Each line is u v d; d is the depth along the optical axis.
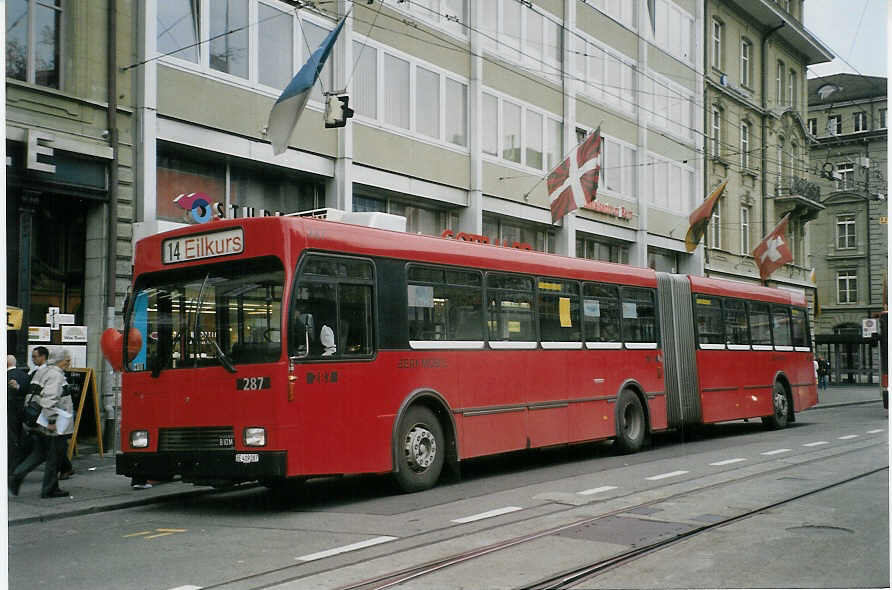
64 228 15.76
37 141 14.45
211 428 10.12
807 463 13.60
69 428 11.55
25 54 14.84
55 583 7.00
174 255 10.76
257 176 19.00
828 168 58.28
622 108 31.58
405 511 10.02
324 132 19.94
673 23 35.31
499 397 12.91
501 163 25.39
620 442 15.60
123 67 16.06
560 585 6.64
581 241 30.30
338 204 20.12
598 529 8.71
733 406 19.14
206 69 17.34
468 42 24.39
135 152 16.22
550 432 13.84
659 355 16.89
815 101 59.50
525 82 26.56
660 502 10.22
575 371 14.56
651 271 17.11
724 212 39.22
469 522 9.20
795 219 45.75
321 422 10.16
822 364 45.25
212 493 12.17
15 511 10.38
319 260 10.37
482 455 12.51
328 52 16.53
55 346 15.38
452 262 12.33
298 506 10.75
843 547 7.80
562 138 28.19
